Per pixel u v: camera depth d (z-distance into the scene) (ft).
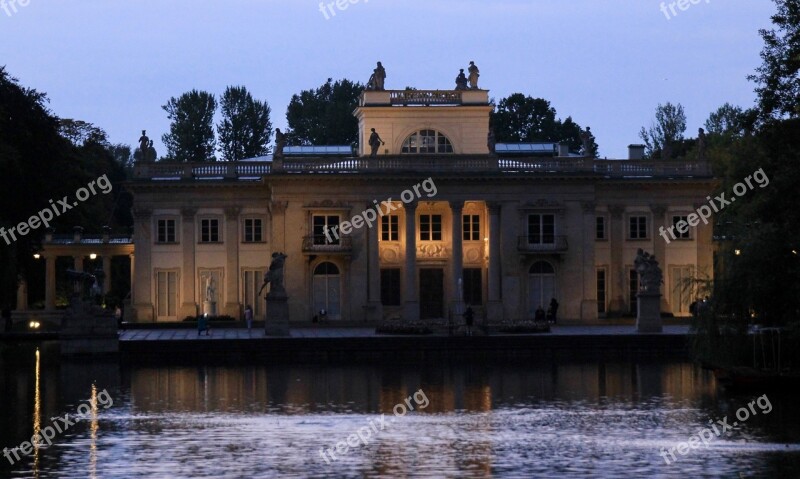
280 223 365.40
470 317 310.86
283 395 204.03
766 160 256.52
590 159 368.48
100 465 144.56
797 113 252.83
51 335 347.36
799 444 156.04
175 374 239.50
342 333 318.65
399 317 371.76
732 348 205.26
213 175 377.71
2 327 363.97
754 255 202.28
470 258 374.43
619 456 148.56
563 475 138.10
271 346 271.90
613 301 377.30
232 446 156.04
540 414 181.16
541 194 367.04
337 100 645.92
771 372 202.69
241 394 205.46
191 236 375.86
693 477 136.87
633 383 217.56
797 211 222.89
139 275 375.04
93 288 281.74
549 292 368.07
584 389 209.67
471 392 206.80
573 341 277.23
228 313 374.63
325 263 368.27
